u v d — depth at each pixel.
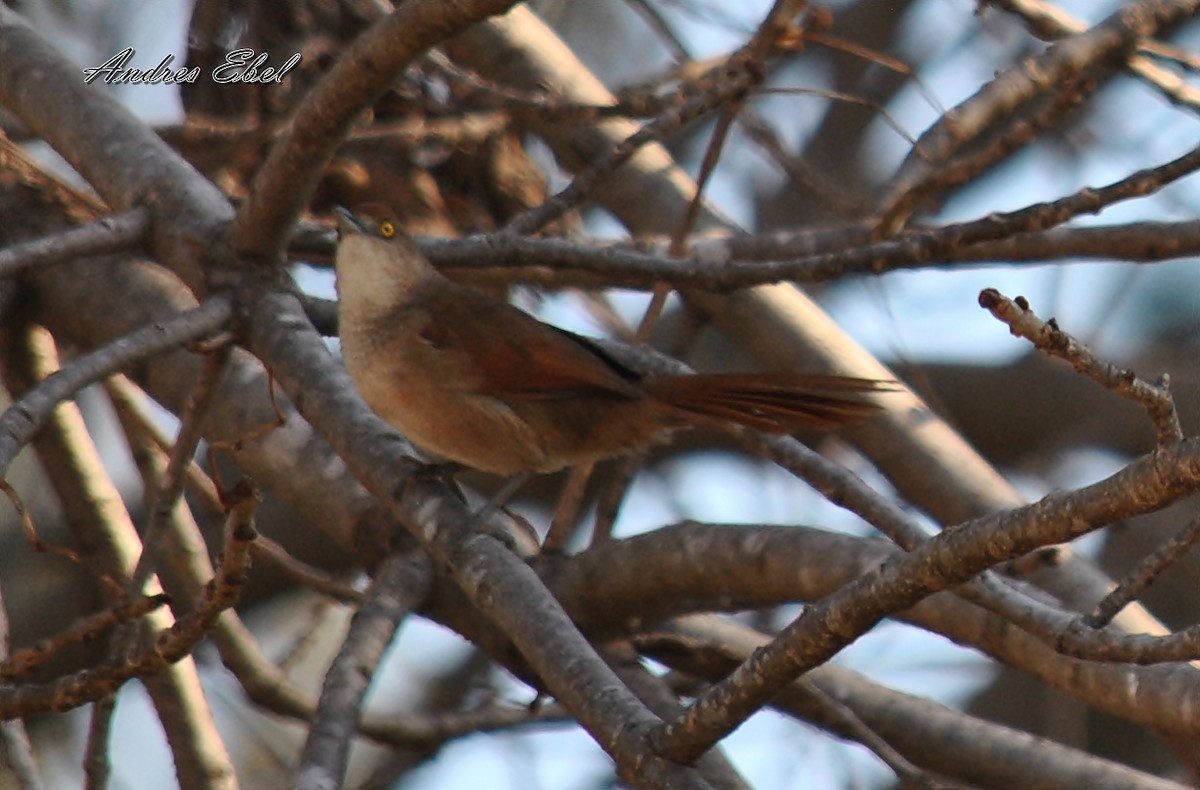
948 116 10.54
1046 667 8.34
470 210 12.43
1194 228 9.68
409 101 11.98
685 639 10.16
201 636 6.49
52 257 8.87
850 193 14.44
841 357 11.80
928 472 11.20
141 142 9.90
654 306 10.19
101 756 8.29
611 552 9.72
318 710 7.81
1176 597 14.07
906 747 9.73
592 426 9.23
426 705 14.43
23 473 14.16
